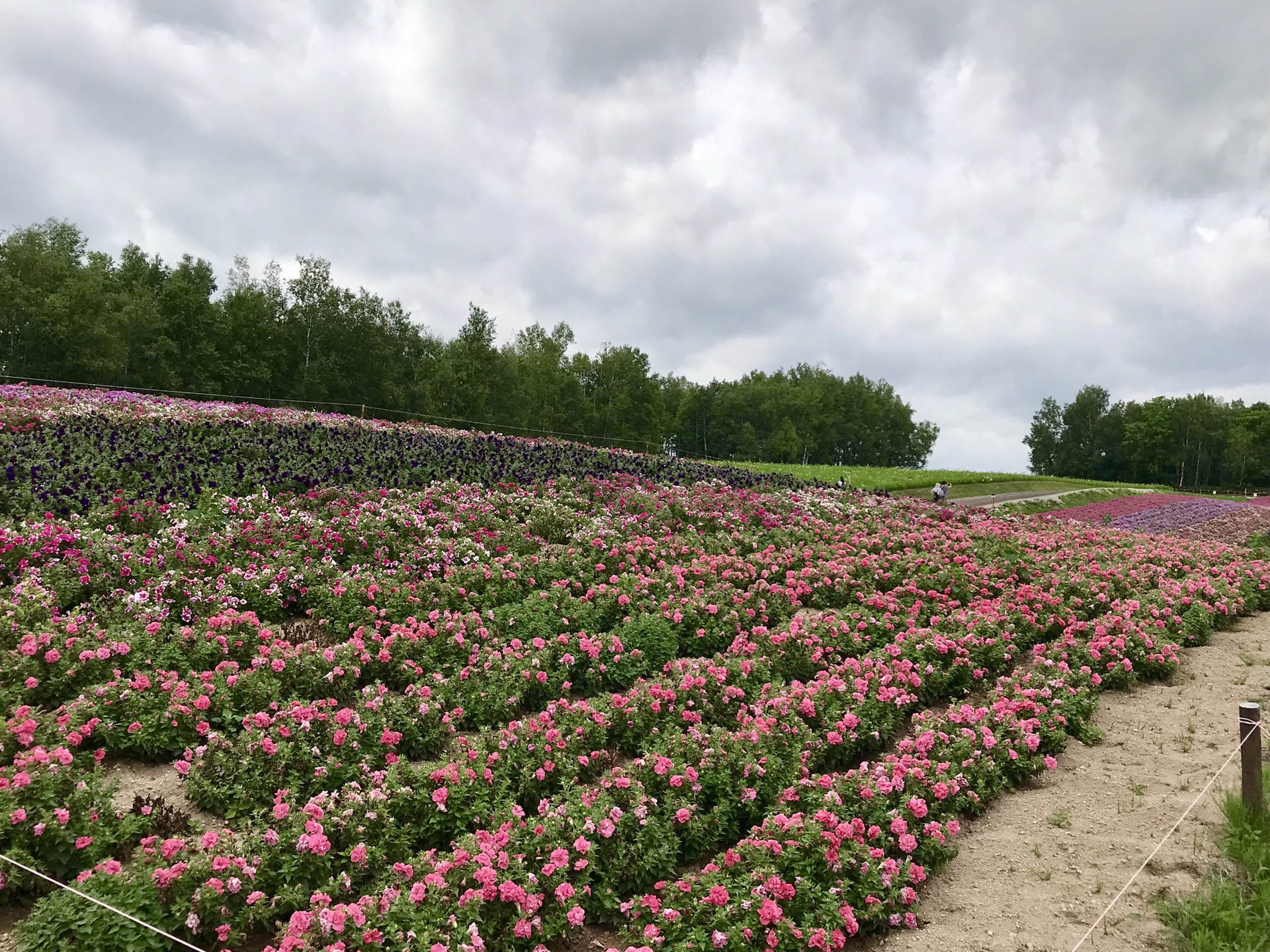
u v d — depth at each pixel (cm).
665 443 9312
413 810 570
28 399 2281
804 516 1700
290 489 1470
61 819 483
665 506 1619
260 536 1071
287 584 964
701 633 951
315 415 3002
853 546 1445
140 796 554
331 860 510
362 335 5197
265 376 4722
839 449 11794
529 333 6781
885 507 1969
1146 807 639
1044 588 1211
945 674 871
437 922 455
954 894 550
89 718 634
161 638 772
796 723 722
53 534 964
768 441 10138
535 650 844
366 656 791
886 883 521
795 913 503
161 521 1141
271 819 550
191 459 1543
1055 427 12150
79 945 411
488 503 1507
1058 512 3628
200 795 579
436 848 567
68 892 434
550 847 526
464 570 1068
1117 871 555
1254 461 9700
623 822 561
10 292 3772
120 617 814
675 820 584
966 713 750
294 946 417
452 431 3134
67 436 1577
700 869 581
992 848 604
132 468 1398
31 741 569
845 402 11631
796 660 902
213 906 448
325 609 936
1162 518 3388
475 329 5384
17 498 1155
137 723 627
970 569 1288
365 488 1528
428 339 6106
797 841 544
